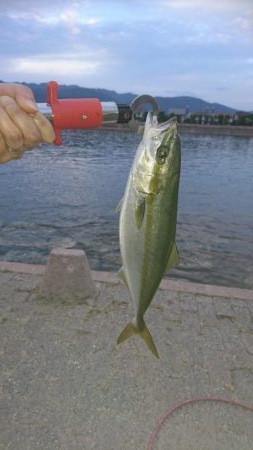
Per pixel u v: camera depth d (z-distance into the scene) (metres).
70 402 0.69
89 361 0.79
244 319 0.98
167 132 0.41
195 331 0.92
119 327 0.90
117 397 0.70
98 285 1.08
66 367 0.77
